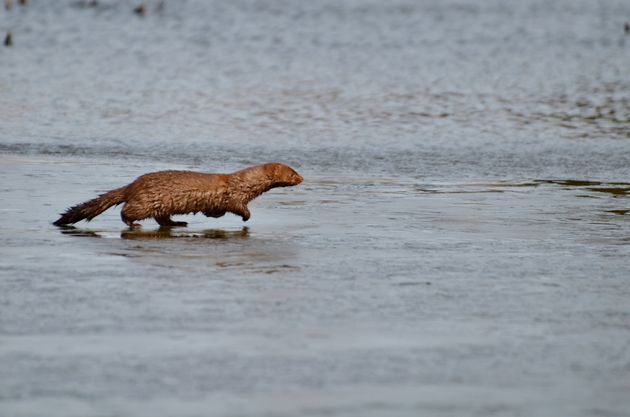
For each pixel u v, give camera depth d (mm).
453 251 46500
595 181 69812
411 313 36094
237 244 47594
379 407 27438
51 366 30203
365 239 49062
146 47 168500
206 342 32531
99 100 110250
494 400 28031
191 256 44688
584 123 100250
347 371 30094
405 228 52156
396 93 119875
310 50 168000
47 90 117375
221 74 136500
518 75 139875
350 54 163250
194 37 184250
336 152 82125
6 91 115500
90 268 42062
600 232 51781
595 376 29969
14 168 70188
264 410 27109
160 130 92188
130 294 38031
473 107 109562
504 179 70250
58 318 34906
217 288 39094
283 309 36344
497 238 49781
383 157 79875
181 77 132625
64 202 58156
